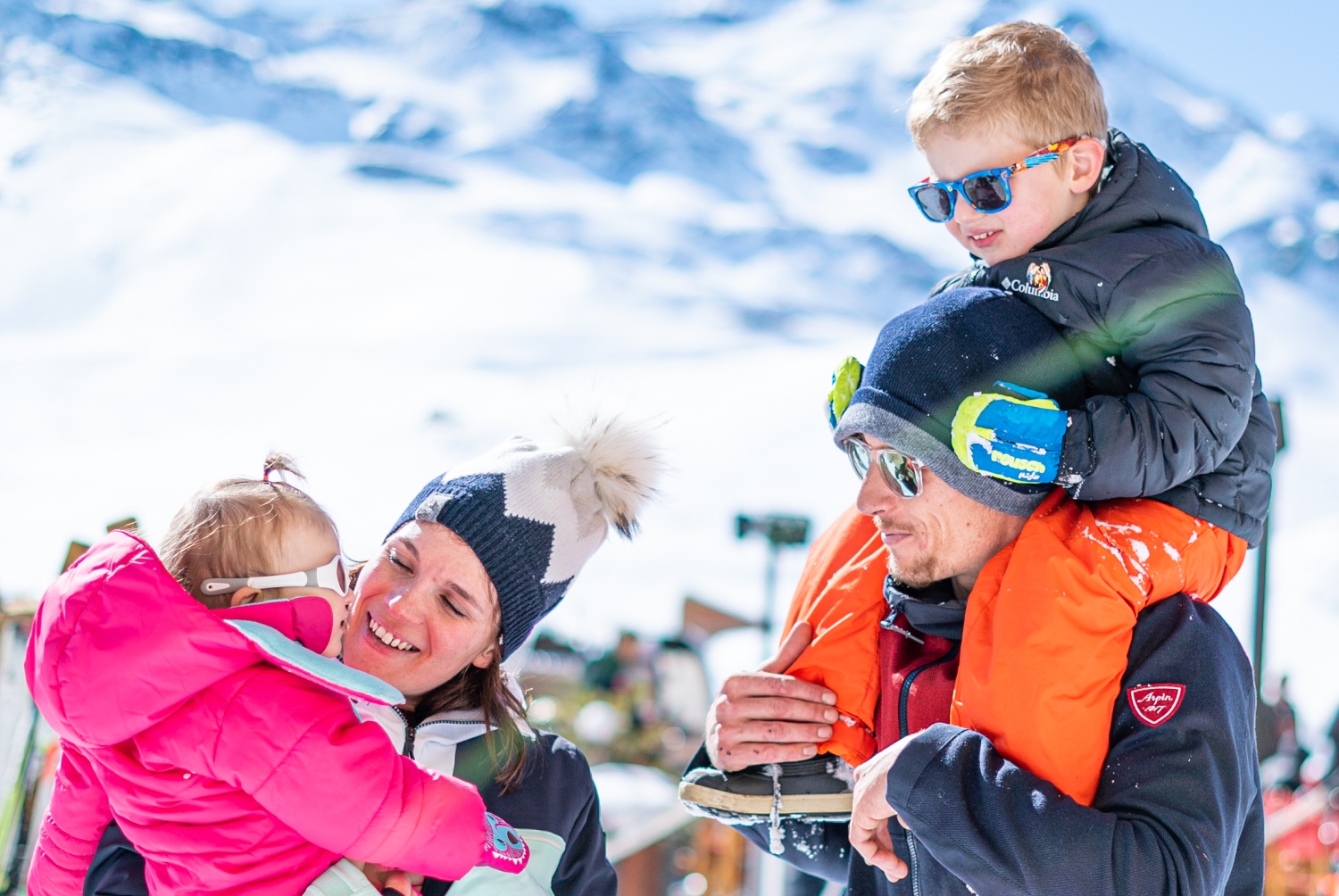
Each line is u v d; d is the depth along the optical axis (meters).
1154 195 1.85
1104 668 1.65
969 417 1.72
